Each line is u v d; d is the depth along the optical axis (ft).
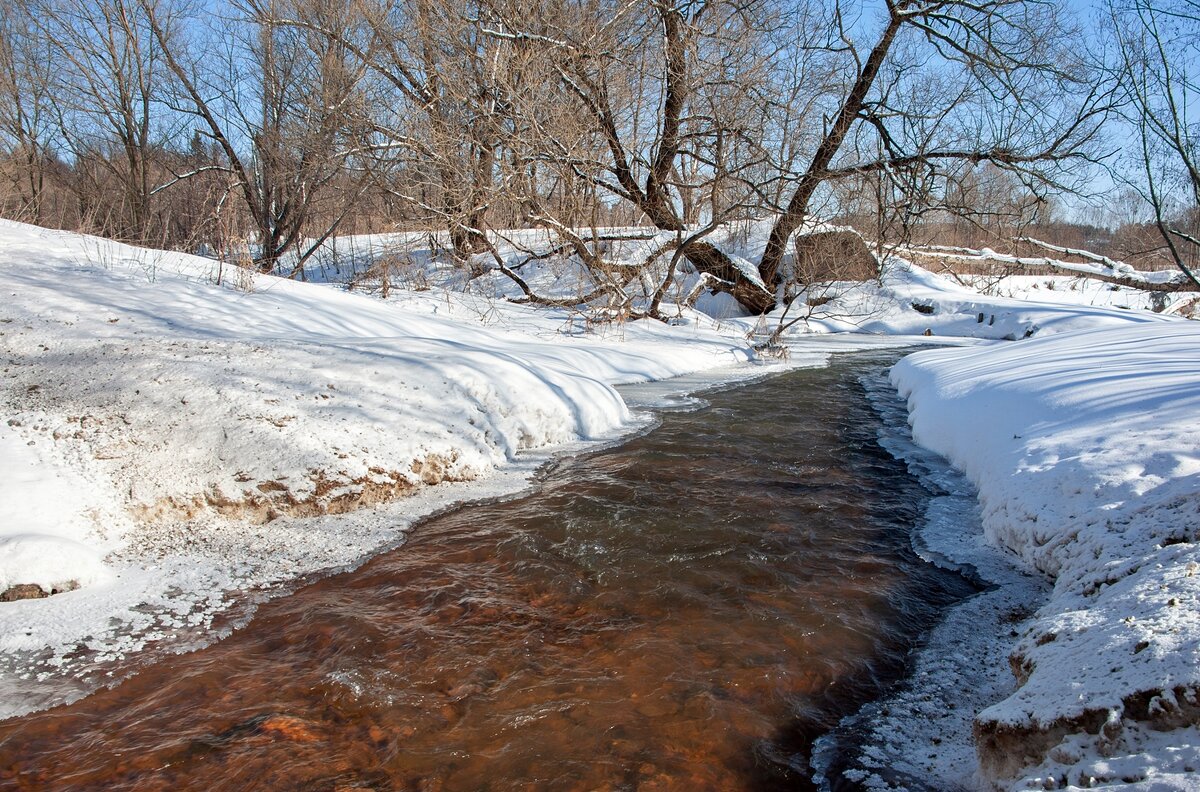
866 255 75.61
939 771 9.14
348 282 53.16
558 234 50.70
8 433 16.88
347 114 53.57
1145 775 6.35
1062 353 27.78
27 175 65.92
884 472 22.18
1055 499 15.07
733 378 41.47
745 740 9.89
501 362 25.26
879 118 61.98
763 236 80.53
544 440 24.49
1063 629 9.52
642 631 12.71
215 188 70.74
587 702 10.69
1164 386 18.39
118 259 33.94
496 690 10.99
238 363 21.29
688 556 15.85
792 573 15.10
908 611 13.53
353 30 56.24
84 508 15.60
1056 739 7.58
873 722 10.30
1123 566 11.07
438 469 20.22
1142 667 7.56
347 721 10.29
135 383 19.48
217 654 12.03
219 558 15.43
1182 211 68.64
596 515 18.22
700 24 53.62
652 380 40.16
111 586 14.06
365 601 13.82
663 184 57.16
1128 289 83.51
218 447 17.92
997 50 57.72
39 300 24.75
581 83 51.52
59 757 9.57
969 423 22.94
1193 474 13.16
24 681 11.20
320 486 17.85
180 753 9.64
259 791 8.94
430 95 50.96
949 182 61.31
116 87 60.03
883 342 63.10
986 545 16.24
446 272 62.08
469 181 47.80
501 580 14.66
